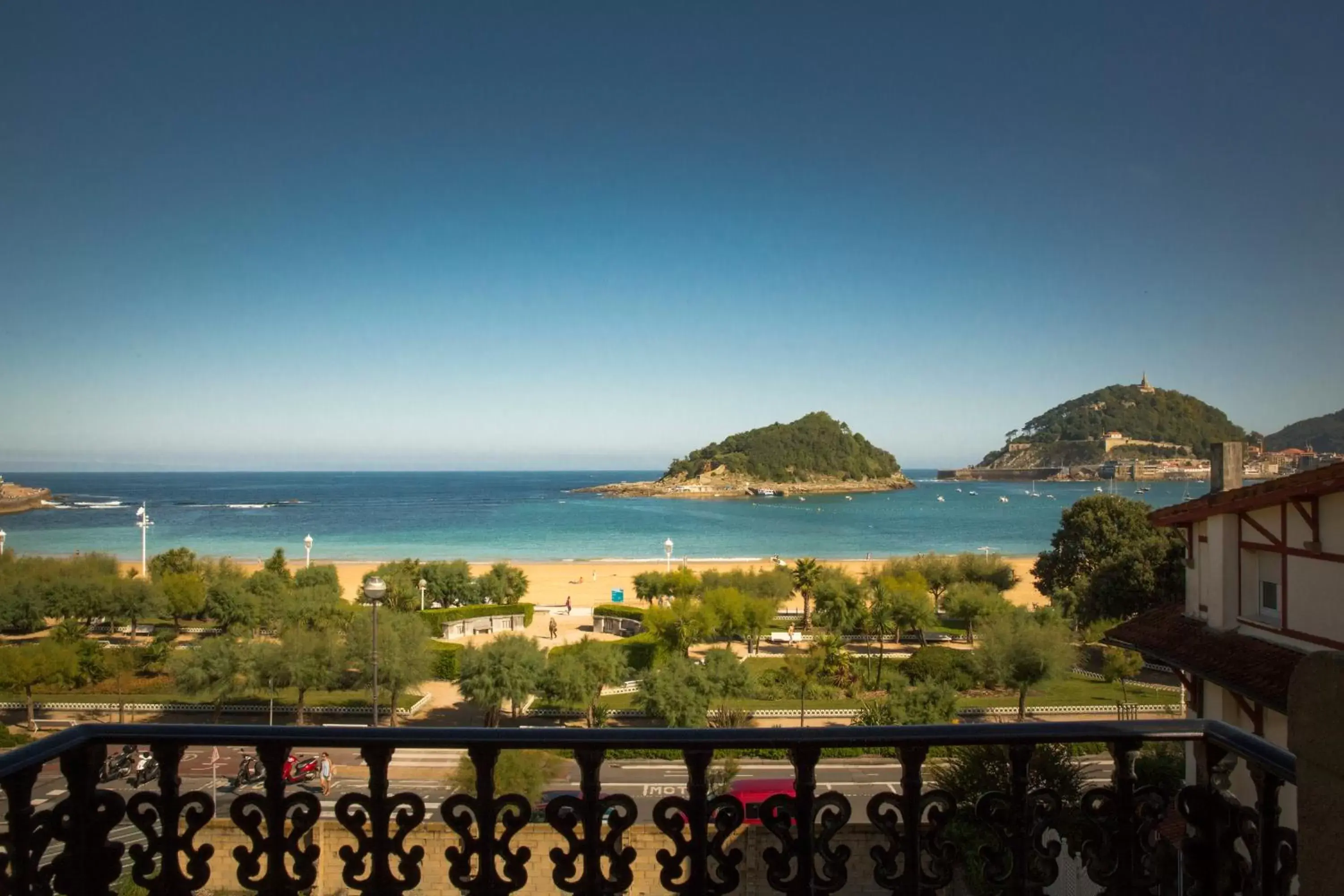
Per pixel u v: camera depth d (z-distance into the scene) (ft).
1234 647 41.68
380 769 10.44
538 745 10.29
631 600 218.38
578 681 93.50
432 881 44.29
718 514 584.40
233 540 371.15
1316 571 37.63
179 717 100.07
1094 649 132.77
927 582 193.47
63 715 99.71
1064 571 174.09
